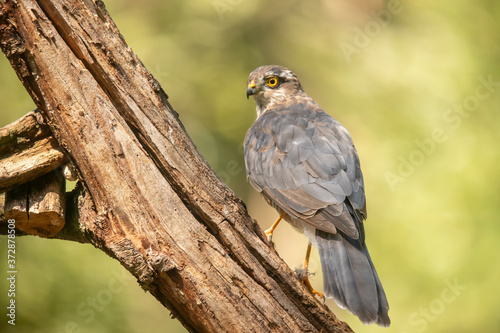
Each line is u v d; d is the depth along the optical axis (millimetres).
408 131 13344
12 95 11992
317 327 7586
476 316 11969
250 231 7262
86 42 6887
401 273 12367
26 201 7219
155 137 7047
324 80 15625
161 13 15781
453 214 12305
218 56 16109
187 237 6797
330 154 8805
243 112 16609
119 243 6617
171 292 6758
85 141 6844
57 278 10883
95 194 6926
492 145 12664
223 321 6805
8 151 7312
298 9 16625
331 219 8062
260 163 9258
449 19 13883
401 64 14102
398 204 12750
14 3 6629
